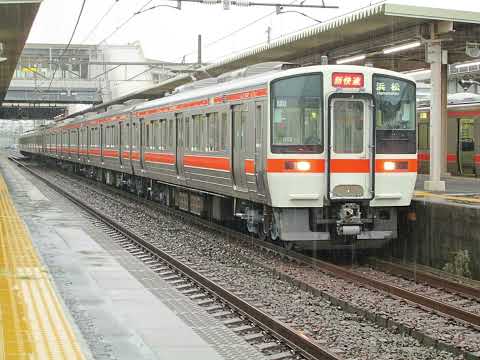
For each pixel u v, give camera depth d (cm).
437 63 1495
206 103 1542
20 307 743
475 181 1839
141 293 889
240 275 1109
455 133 2284
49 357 562
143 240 1370
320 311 873
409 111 1225
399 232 1311
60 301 779
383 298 950
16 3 1383
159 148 1988
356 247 1256
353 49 1705
